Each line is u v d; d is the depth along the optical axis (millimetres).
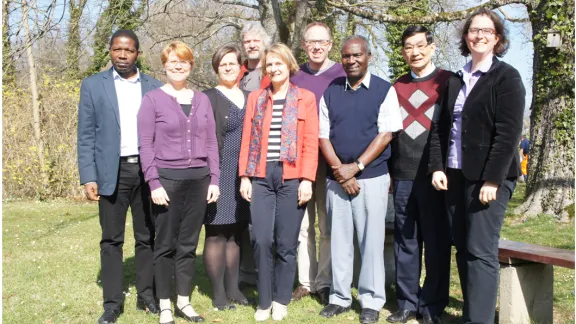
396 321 3809
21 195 11703
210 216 3967
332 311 3908
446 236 3732
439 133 3514
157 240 3711
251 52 4652
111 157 3674
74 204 10953
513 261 3572
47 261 5723
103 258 3811
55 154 11703
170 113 3631
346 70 3730
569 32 7961
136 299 4352
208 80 15867
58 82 11984
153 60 15602
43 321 3871
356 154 3730
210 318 3912
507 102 3148
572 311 4066
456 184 3436
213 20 13125
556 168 8344
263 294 3846
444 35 10562
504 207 3293
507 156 3131
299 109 3764
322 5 12094
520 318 3568
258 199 3775
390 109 3703
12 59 6480
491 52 3332
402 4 10320
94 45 9227
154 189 3559
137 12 10109
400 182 3787
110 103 3688
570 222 8031
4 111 11406
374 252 3803
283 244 3775
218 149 3949
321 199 4262
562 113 8242
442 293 3785
